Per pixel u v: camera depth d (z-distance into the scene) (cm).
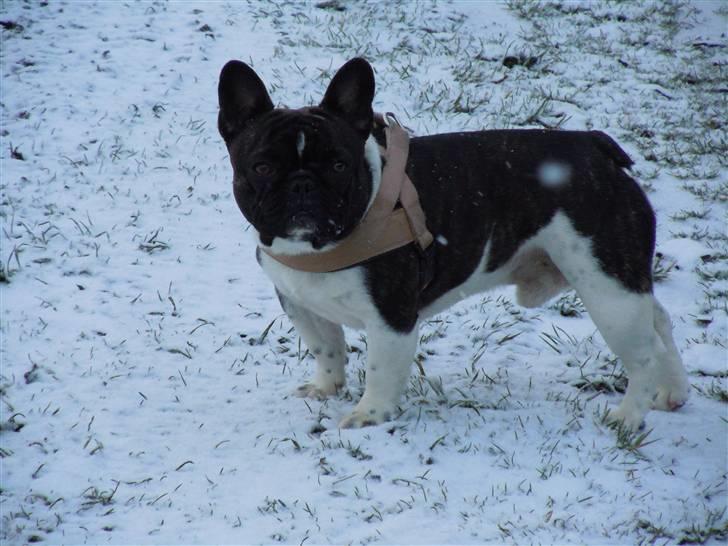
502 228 625
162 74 1297
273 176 539
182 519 516
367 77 557
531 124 1237
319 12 1566
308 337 662
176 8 1515
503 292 902
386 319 591
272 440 605
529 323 837
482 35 1545
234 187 571
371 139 592
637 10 1705
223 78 563
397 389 616
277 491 541
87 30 1419
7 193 1006
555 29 1608
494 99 1300
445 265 615
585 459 580
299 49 1405
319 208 537
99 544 495
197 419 643
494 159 623
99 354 737
